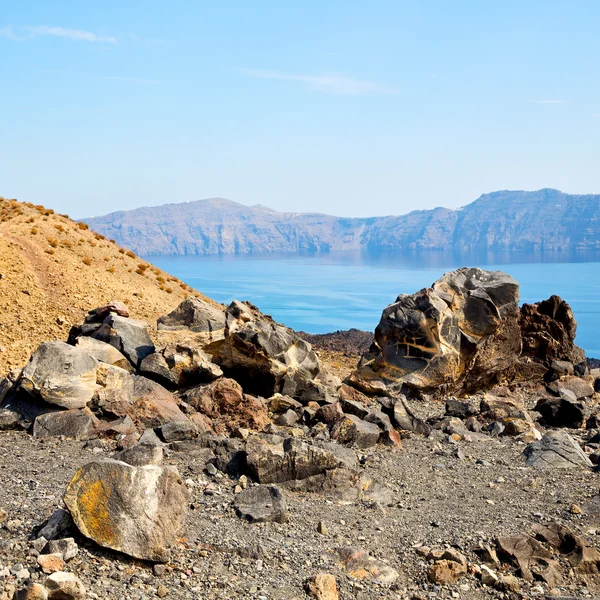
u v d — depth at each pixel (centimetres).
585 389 3189
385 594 1079
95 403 1916
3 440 1728
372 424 2052
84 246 5200
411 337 3022
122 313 2908
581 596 1135
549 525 1354
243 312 2927
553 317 3662
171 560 1066
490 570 1175
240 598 995
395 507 1487
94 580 967
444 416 2520
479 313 3131
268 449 1544
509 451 2023
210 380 2358
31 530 1109
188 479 1484
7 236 4641
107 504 1054
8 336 3544
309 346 2641
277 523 1298
